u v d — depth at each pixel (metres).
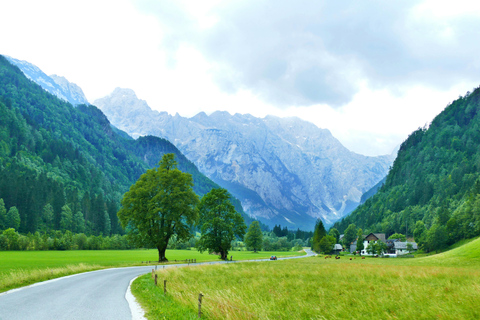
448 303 17.39
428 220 177.62
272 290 24.27
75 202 195.00
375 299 19.94
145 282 26.80
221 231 76.25
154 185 61.41
